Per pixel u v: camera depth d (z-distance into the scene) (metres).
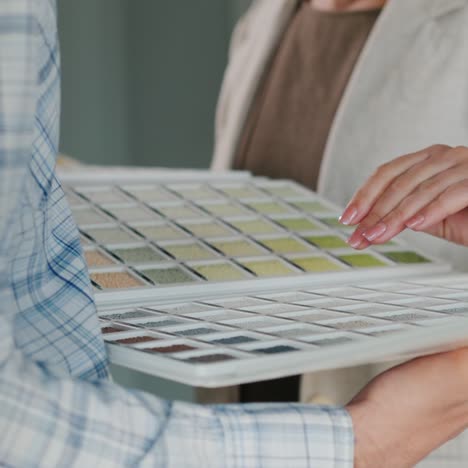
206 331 0.62
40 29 0.51
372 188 0.76
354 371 1.08
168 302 0.74
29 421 0.47
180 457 0.50
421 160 0.77
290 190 1.16
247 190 1.14
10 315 0.47
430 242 1.06
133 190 1.10
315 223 1.03
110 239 0.92
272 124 1.36
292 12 1.39
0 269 0.46
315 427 0.54
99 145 2.34
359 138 1.17
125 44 2.33
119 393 0.50
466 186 0.73
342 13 1.29
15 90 0.44
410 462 0.61
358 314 0.66
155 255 0.88
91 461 0.48
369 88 1.17
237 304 0.73
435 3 1.12
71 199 1.04
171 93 2.39
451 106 1.08
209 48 2.40
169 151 2.42
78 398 0.48
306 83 1.32
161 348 0.57
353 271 0.85
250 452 0.52
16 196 0.46
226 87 1.50
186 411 0.51
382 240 0.73
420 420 0.59
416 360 0.62
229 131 1.43
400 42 1.15
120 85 2.34
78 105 2.29
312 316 0.66
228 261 0.87
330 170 1.20
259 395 1.27
